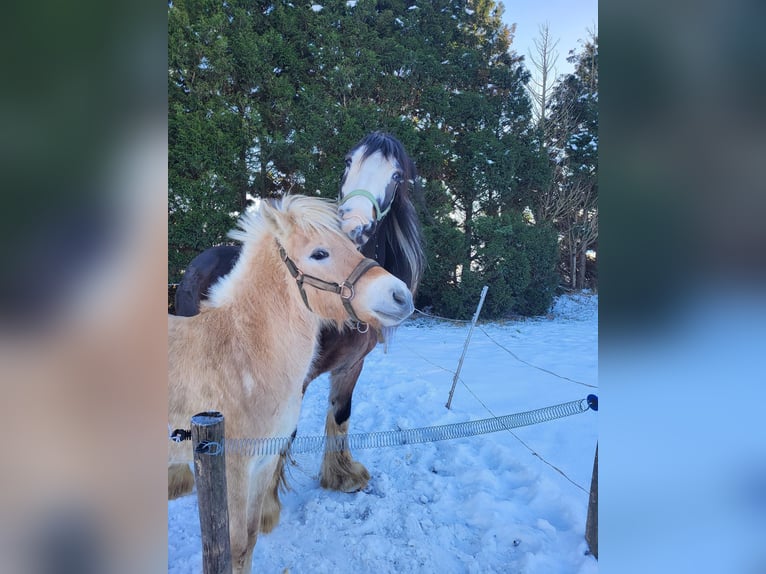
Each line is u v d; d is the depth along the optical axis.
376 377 3.05
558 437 2.81
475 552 2.02
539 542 2.02
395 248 2.38
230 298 1.91
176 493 2.10
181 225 2.43
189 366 1.81
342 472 2.46
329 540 2.10
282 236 1.98
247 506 1.82
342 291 2.03
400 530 2.15
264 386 1.92
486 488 2.39
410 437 2.07
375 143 2.29
